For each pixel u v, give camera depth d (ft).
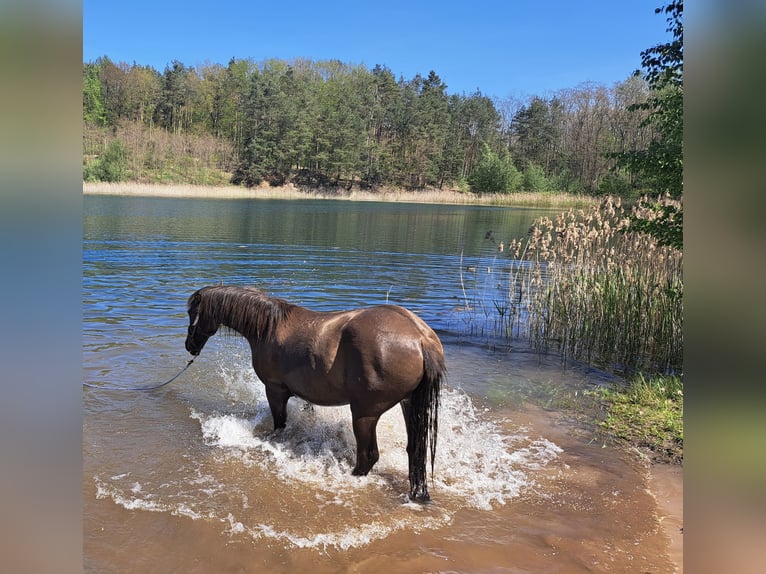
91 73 268.00
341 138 271.49
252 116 270.46
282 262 52.16
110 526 12.02
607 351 28.66
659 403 20.88
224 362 24.43
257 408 19.44
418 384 13.58
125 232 72.18
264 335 15.89
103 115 261.24
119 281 40.16
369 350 13.48
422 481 13.65
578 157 263.90
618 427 18.79
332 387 14.40
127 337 26.81
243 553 11.31
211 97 295.89
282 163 260.21
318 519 12.71
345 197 247.09
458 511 13.37
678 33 25.20
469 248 68.90
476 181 276.82
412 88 344.08
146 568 10.69
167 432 17.12
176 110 291.79
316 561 11.15
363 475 14.70
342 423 18.45
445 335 30.89
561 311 32.01
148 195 180.86
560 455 16.63
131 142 245.65
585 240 35.09
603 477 15.28
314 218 113.29
